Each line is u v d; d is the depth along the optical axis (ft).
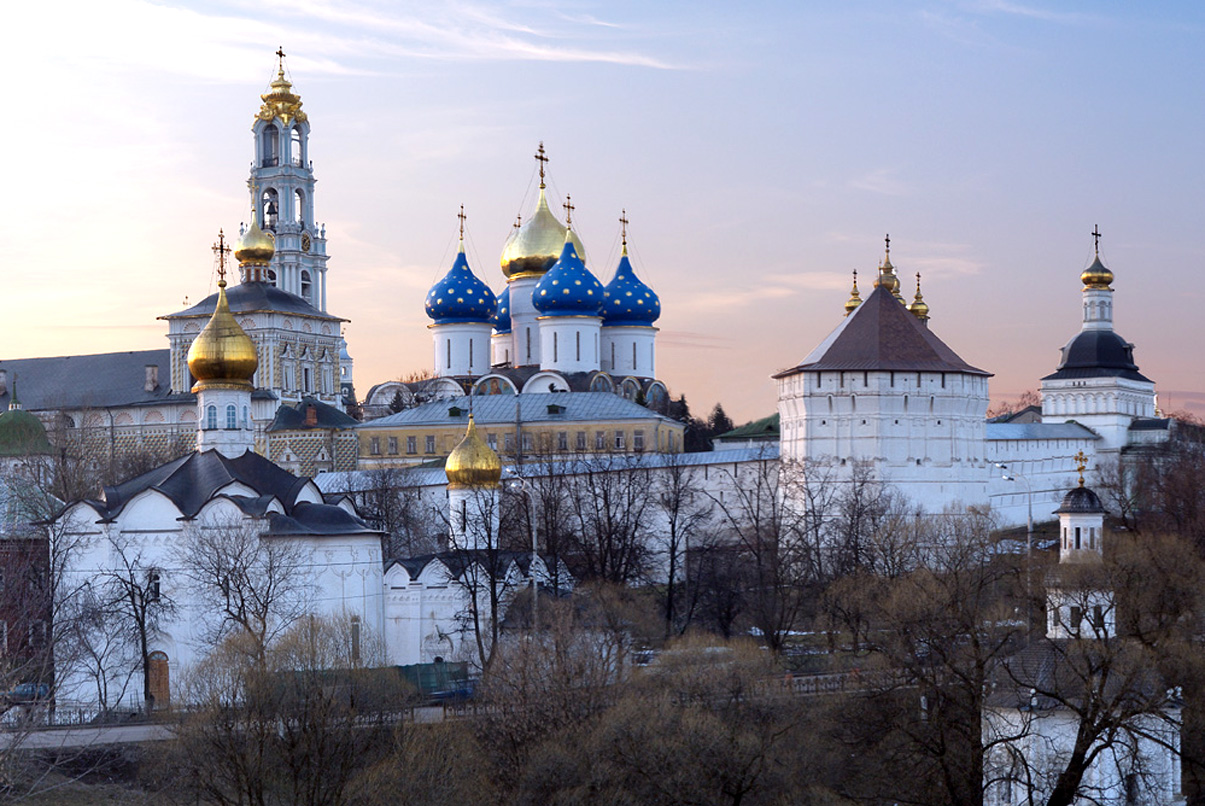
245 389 474.49
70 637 389.19
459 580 431.84
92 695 394.32
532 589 406.00
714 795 282.56
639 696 300.81
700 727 286.05
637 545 506.89
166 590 401.49
